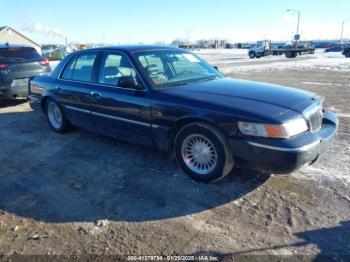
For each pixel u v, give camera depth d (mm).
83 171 3986
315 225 2744
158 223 2863
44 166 4191
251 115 3027
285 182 3488
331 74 14664
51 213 3074
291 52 35531
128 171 3928
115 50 4320
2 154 4688
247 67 20016
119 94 4035
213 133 3252
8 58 7777
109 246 2574
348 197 3152
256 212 2969
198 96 3465
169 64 4297
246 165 3209
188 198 3258
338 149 4434
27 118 6824
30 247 2588
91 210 3104
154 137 3838
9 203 3285
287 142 2916
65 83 5008
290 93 3588
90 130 4895
